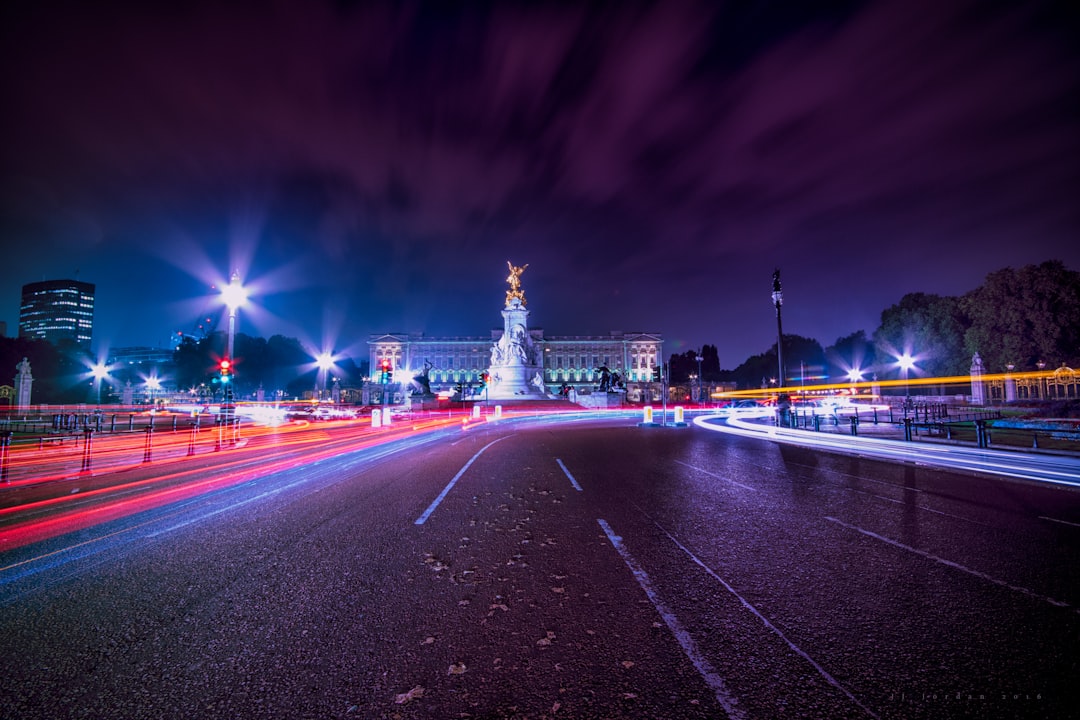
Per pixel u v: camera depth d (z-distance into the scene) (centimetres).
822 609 445
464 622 426
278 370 11169
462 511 835
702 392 10119
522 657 370
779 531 700
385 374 3816
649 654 372
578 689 331
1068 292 5028
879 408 4984
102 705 320
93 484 1185
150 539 691
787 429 2319
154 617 443
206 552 629
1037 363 5178
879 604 455
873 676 342
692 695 322
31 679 348
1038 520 748
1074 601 457
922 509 827
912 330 6888
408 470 1330
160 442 2509
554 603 462
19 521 809
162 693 331
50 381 7556
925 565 556
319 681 342
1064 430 1470
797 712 304
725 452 1692
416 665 361
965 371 6047
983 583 502
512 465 1399
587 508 848
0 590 511
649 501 904
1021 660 359
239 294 2711
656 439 2236
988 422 1617
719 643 388
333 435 2941
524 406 6206
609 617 432
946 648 377
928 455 1456
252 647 389
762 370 12912
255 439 2655
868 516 782
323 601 473
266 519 798
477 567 561
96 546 662
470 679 343
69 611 457
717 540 657
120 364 13575
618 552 609
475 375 14212
